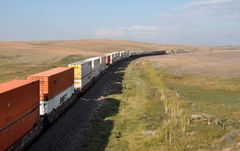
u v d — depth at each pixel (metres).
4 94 17.61
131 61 126.00
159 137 24.05
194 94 46.88
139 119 31.41
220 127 25.33
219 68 84.38
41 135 25.61
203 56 151.25
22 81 23.38
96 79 60.84
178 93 45.44
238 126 25.78
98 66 64.06
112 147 23.20
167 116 31.33
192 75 71.25
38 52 179.00
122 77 69.81
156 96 43.06
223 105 37.53
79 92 42.53
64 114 33.50
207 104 38.22
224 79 62.72
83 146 23.34
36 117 24.06
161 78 65.25
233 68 83.00
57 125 28.92
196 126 26.00
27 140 21.92
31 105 22.67
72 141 24.38
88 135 26.06
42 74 29.00
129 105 39.34
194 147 21.08
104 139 25.34
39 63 116.44
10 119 18.58
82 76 43.78
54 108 29.44
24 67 95.75
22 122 20.75
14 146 19.38
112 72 79.88
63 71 33.09
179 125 26.66
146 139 24.66
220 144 21.12
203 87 53.97
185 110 33.00
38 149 22.28
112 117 32.75
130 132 27.47
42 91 26.83
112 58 96.88
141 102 41.09
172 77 67.44
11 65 105.19
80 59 134.25
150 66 96.06
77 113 33.97
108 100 42.03
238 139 21.19
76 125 29.09
